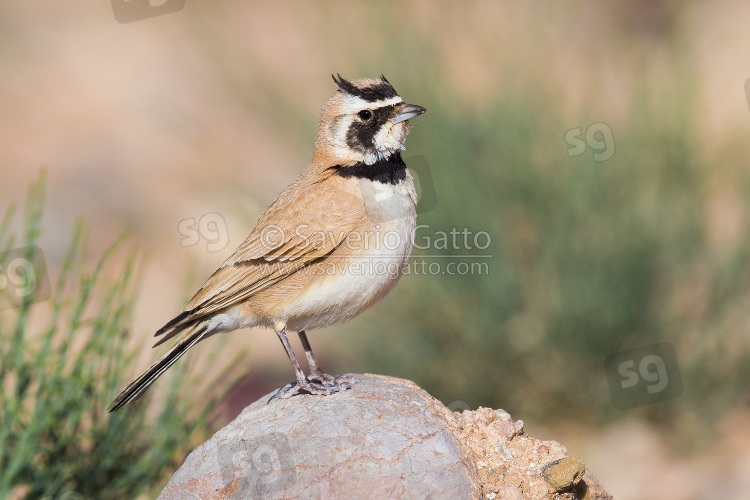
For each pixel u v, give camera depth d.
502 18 18.95
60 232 19.61
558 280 14.82
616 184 15.48
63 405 9.93
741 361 15.17
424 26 18.25
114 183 21.44
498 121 15.43
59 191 21.17
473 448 7.34
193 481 7.07
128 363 10.41
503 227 14.96
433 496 6.63
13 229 19.42
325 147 9.03
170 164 21.73
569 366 14.91
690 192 15.74
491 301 14.61
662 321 15.22
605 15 20.72
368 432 7.11
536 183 15.06
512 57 17.12
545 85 16.62
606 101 17.67
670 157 15.75
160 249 19.50
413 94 15.83
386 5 17.88
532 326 14.84
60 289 10.18
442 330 15.11
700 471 13.80
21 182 21.62
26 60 26.47
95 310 13.86
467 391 15.13
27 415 10.01
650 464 14.02
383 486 6.68
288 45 21.97
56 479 10.06
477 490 6.79
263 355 15.98
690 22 20.89
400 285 14.94
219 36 22.92
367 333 15.38
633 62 18.42
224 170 20.23
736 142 17.16
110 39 26.86
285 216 8.68
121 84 24.84
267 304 8.68
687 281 15.65
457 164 15.11
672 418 14.93
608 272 14.85
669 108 16.23
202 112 22.61
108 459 10.23
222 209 18.83
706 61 20.64
